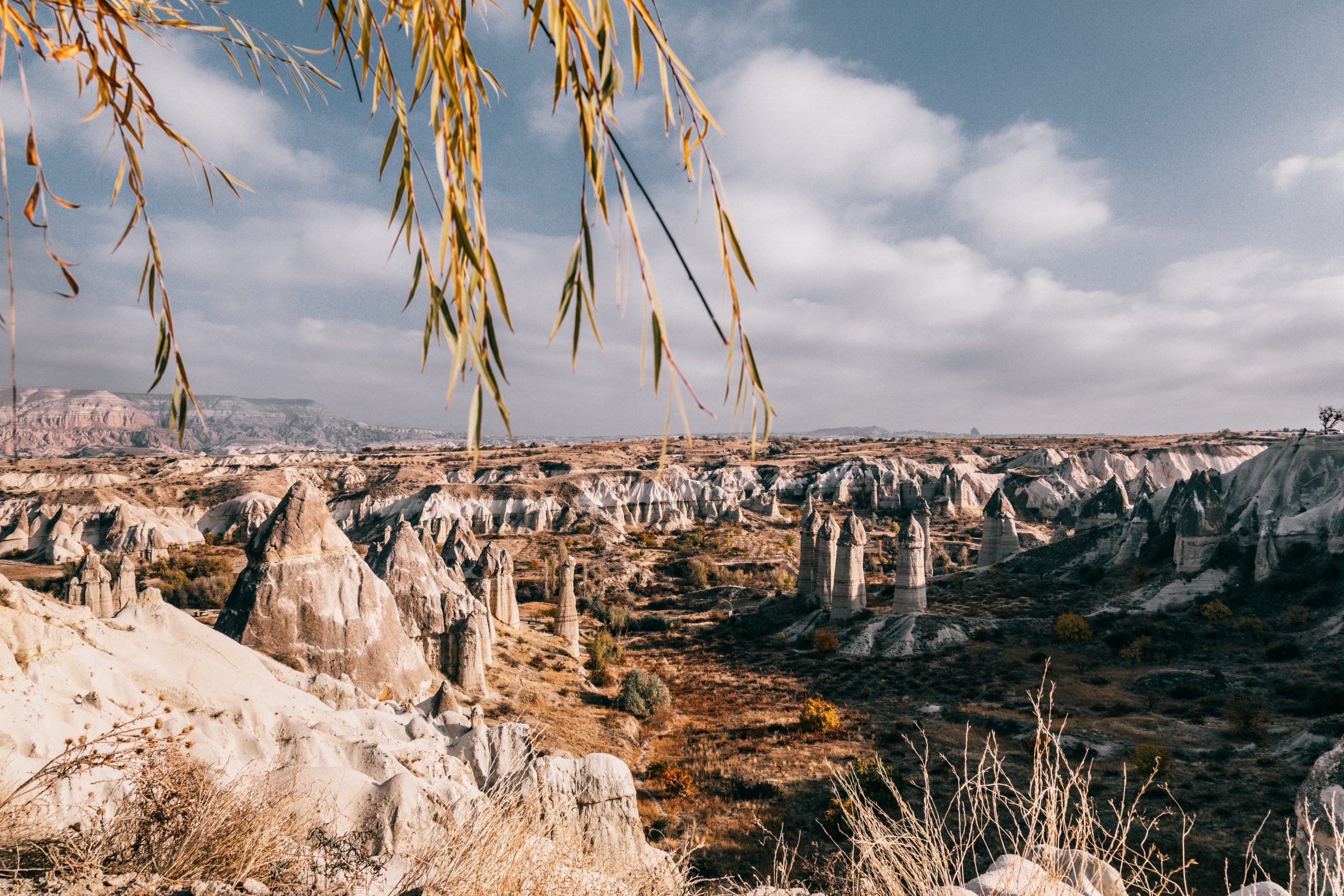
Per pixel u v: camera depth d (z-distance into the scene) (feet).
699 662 190.39
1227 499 201.36
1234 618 157.38
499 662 150.30
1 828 12.79
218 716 35.19
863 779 79.61
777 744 117.70
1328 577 153.17
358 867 14.80
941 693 141.79
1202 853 67.87
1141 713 118.83
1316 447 184.75
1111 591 195.00
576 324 5.34
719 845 75.36
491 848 12.48
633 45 5.59
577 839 13.98
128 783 18.71
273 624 105.50
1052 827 11.47
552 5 5.54
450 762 40.11
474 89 5.83
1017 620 180.34
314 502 113.70
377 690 110.11
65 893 10.78
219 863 13.19
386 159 6.40
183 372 6.48
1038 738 11.77
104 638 37.19
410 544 143.43
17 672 28.63
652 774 101.14
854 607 208.74
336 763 35.45
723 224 5.78
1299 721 106.93
